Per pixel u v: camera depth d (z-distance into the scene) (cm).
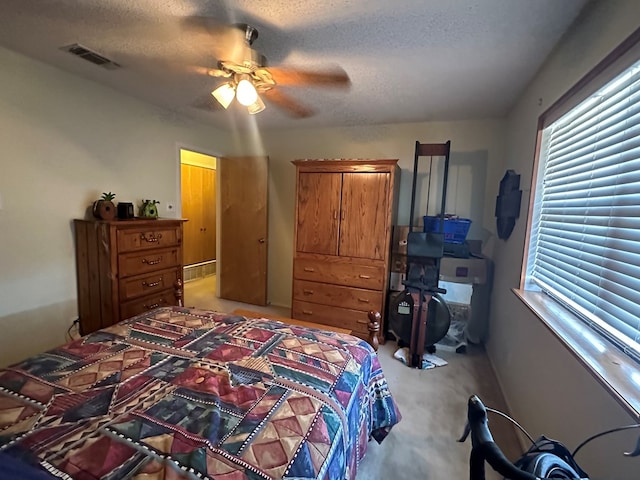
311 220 333
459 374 261
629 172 114
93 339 152
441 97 260
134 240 251
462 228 304
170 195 335
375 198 309
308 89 250
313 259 336
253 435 93
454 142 331
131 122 288
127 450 85
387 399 166
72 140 245
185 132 350
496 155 318
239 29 166
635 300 107
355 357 151
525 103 236
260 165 399
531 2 138
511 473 55
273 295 429
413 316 271
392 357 289
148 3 148
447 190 337
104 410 102
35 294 230
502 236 268
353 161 311
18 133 214
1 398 106
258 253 412
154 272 270
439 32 164
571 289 157
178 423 96
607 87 129
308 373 130
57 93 232
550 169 193
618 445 96
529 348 187
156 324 174
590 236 139
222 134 412
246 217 414
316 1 141
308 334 169
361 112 310
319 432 99
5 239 213
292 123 365
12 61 207
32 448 85
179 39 181
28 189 222
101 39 185
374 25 159
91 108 255
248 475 80
